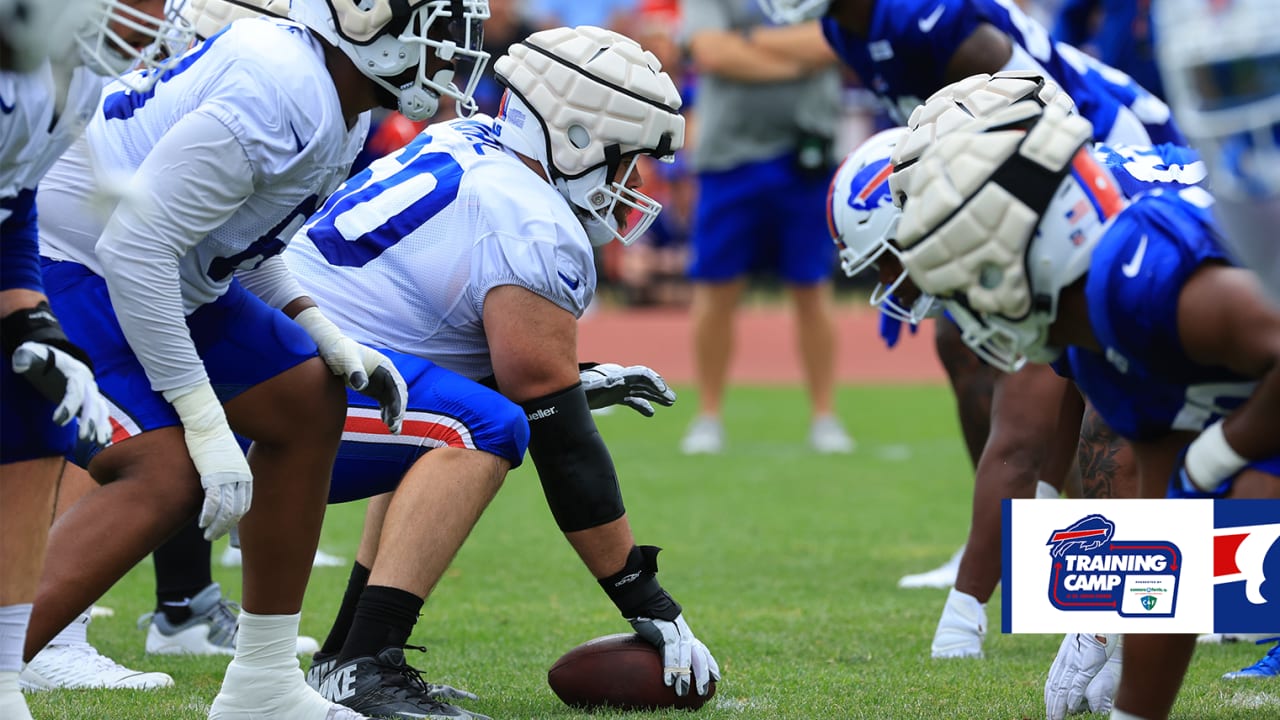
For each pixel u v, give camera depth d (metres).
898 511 25.03
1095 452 11.92
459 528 11.52
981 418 16.17
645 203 12.49
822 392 33.47
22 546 9.22
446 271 12.25
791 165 31.77
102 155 10.60
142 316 9.93
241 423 10.59
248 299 10.87
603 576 12.09
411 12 10.29
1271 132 7.32
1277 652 13.20
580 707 12.10
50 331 8.89
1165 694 9.02
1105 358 8.54
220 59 10.23
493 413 11.64
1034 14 52.75
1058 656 11.72
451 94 10.81
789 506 25.53
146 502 10.41
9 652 9.22
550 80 12.18
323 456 10.80
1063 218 8.12
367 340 12.33
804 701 12.22
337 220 12.58
